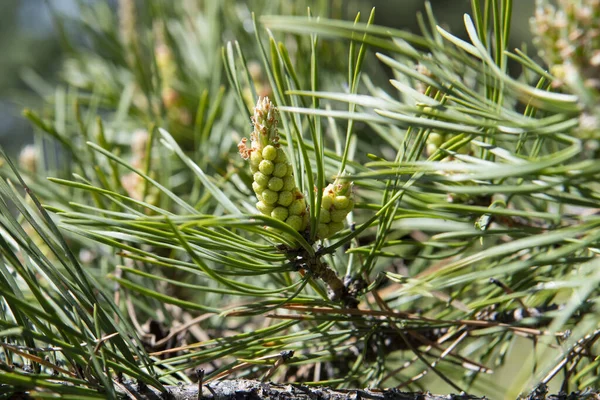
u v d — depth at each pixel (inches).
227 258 15.4
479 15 15.6
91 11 27.2
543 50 14.7
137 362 15.7
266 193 15.2
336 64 23.1
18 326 14.6
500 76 14.2
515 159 14.9
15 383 14.1
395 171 14.2
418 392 16.0
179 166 21.7
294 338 16.4
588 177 14.2
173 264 15.4
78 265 15.0
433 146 16.9
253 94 15.9
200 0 26.0
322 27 14.0
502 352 18.1
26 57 53.2
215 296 19.7
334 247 15.6
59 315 15.3
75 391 14.5
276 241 15.8
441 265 18.2
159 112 22.6
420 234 19.8
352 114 14.1
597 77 13.9
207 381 15.7
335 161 16.8
